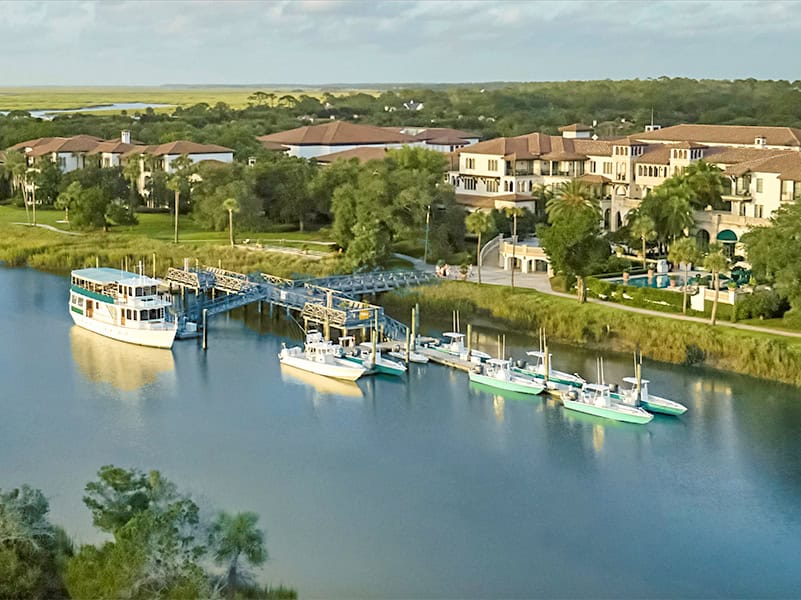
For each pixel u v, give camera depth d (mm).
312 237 181750
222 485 83875
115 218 195875
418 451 92375
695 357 115000
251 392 108938
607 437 95688
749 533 76562
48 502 75062
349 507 80125
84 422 99062
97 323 131375
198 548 64062
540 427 98562
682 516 79250
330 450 92375
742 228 144875
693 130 186000
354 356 118250
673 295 125688
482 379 111188
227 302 136875
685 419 99500
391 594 67188
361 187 168000
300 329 134875
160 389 109688
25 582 61719
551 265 134625
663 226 147875
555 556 72812
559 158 182000
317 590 67312
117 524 66062
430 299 138375
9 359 120188
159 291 148250
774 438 94500
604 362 117375
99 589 59906
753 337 112938
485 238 167375
